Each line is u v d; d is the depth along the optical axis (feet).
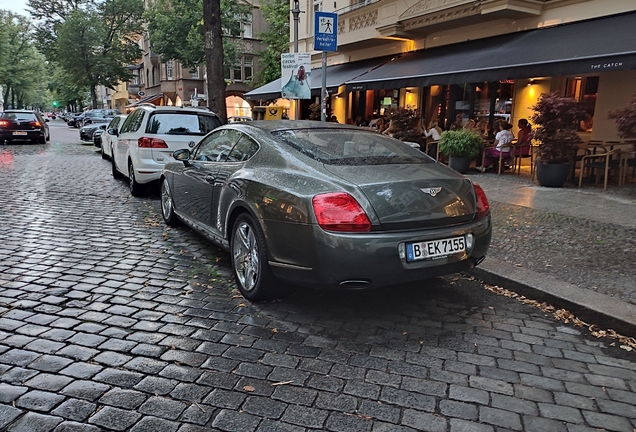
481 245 12.97
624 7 32.07
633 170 34.86
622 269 15.78
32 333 11.39
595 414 8.79
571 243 18.80
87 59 131.34
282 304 13.56
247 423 8.31
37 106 399.65
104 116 121.70
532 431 8.28
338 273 11.30
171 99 138.31
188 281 15.29
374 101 60.75
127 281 15.11
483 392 9.44
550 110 30.04
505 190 30.12
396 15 48.14
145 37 159.02
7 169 41.16
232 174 14.92
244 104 133.69
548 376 10.07
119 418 8.35
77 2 133.39
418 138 43.91
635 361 10.75
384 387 9.53
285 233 12.12
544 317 13.06
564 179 31.09
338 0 59.88
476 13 38.81
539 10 37.19
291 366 10.24
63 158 51.83
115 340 11.18
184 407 8.71
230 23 108.58
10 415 8.32
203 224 17.53
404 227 11.61
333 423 8.37
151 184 30.01
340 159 13.26
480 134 39.32
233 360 10.43
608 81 37.52
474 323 12.64
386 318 12.83
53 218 23.47
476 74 34.53
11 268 15.98
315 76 62.59
